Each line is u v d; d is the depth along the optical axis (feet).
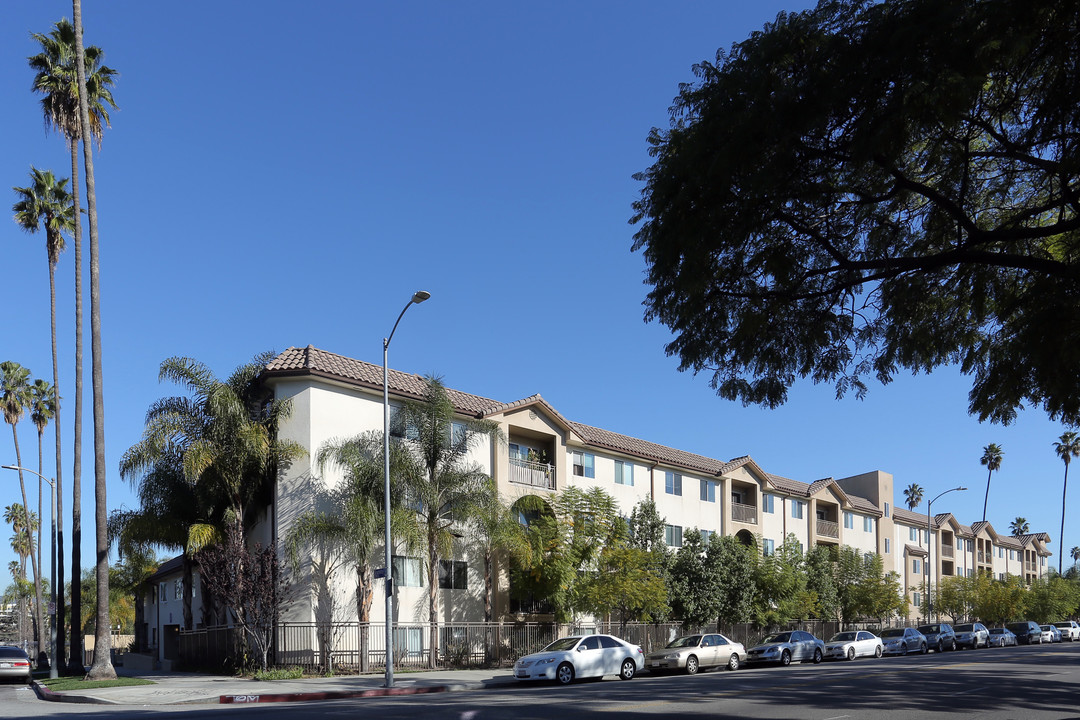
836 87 37.50
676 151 44.57
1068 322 38.86
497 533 107.14
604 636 91.15
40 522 180.86
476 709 54.54
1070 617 294.25
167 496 107.45
